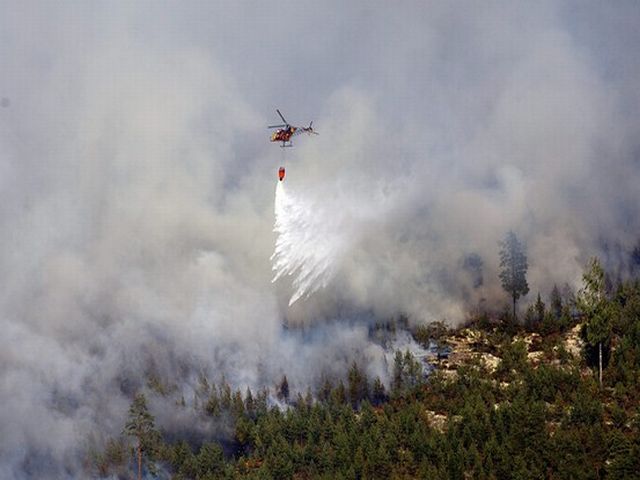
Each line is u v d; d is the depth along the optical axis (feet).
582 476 440.04
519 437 472.03
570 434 466.70
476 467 458.50
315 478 481.46
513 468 452.35
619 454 453.99
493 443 468.34
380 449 482.28
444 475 457.68
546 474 452.76
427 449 484.33
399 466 482.69
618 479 438.81
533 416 478.18
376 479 474.08
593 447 460.96
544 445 463.01
